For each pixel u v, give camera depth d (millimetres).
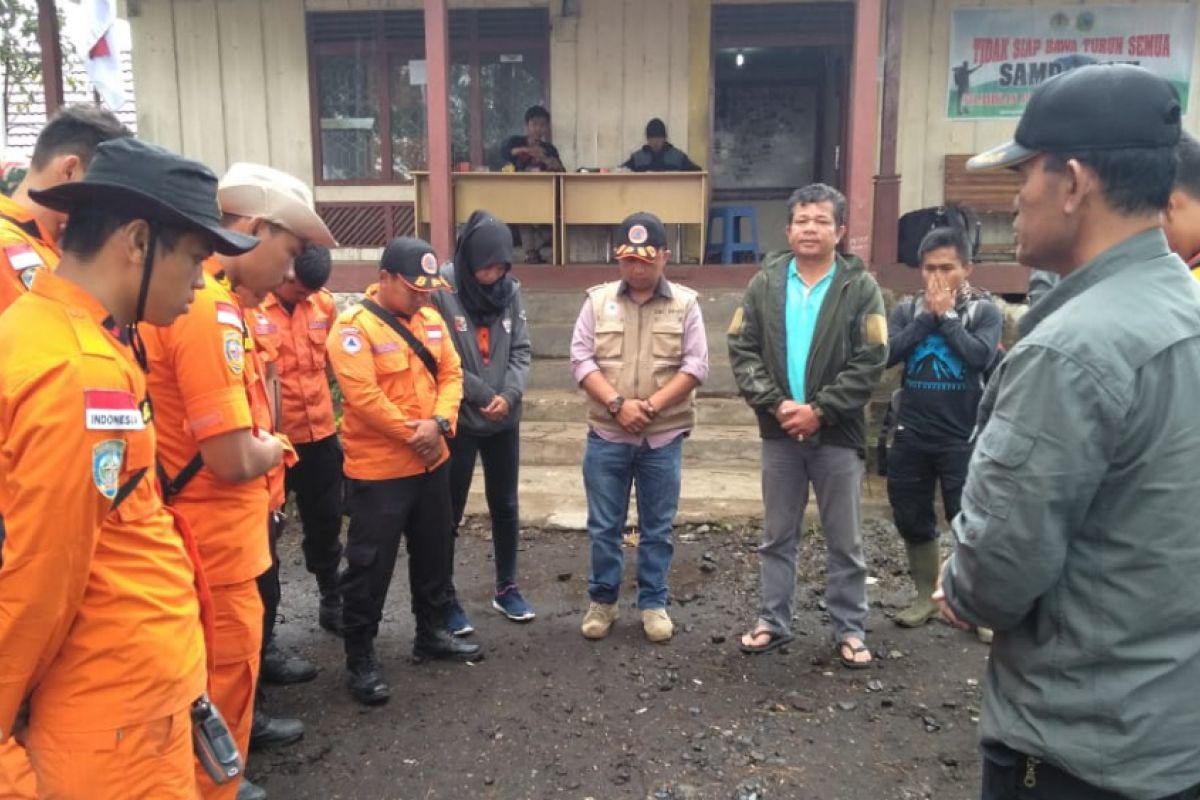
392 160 9250
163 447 2311
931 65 8820
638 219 3732
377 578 3334
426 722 3238
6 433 1530
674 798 2775
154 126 9242
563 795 2801
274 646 3533
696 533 5148
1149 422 1388
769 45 9062
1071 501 1406
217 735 1906
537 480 5906
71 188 1589
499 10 9008
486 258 3752
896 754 3014
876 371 3475
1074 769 1461
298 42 9094
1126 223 1471
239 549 2406
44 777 1655
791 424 3494
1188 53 8641
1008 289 7742
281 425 3803
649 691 3449
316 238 2617
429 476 3477
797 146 10695
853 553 3633
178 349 2230
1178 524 1396
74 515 1527
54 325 1574
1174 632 1421
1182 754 1422
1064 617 1468
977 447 1540
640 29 8930
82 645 1660
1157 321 1409
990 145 8875
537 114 8680
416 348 3428
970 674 3574
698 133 9008
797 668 3633
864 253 7195
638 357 3811
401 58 9109
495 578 4547
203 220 1718
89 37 7219
